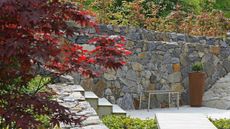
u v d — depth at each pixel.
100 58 3.24
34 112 3.13
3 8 2.60
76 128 4.62
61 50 3.11
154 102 10.02
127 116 8.05
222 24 12.17
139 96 9.79
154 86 10.03
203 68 10.84
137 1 11.09
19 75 3.09
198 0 15.37
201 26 12.06
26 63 2.92
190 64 10.64
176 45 10.42
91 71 3.36
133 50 9.75
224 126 7.12
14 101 2.98
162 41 10.51
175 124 6.16
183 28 11.69
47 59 2.86
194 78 10.29
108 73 9.31
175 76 10.38
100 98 8.91
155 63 10.08
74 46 3.33
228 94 10.47
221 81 11.02
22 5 2.62
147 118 7.97
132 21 10.88
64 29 3.07
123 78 9.54
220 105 10.14
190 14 12.25
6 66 2.95
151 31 10.33
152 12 11.87
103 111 7.61
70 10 3.03
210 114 9.13
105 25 9.65
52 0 2.94
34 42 2.88
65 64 3.29
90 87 9.05
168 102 10.22
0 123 3.15
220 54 11.19
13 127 3.13
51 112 3.14
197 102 10.29
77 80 8.90
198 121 6.45
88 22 3.17
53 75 3.44
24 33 2.87
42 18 2.83
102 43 3.31
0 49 2.71
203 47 10.88
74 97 6.24
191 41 11.07
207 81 10.92
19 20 2.69
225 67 11.26
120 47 3.31
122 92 9.52
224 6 16.78
